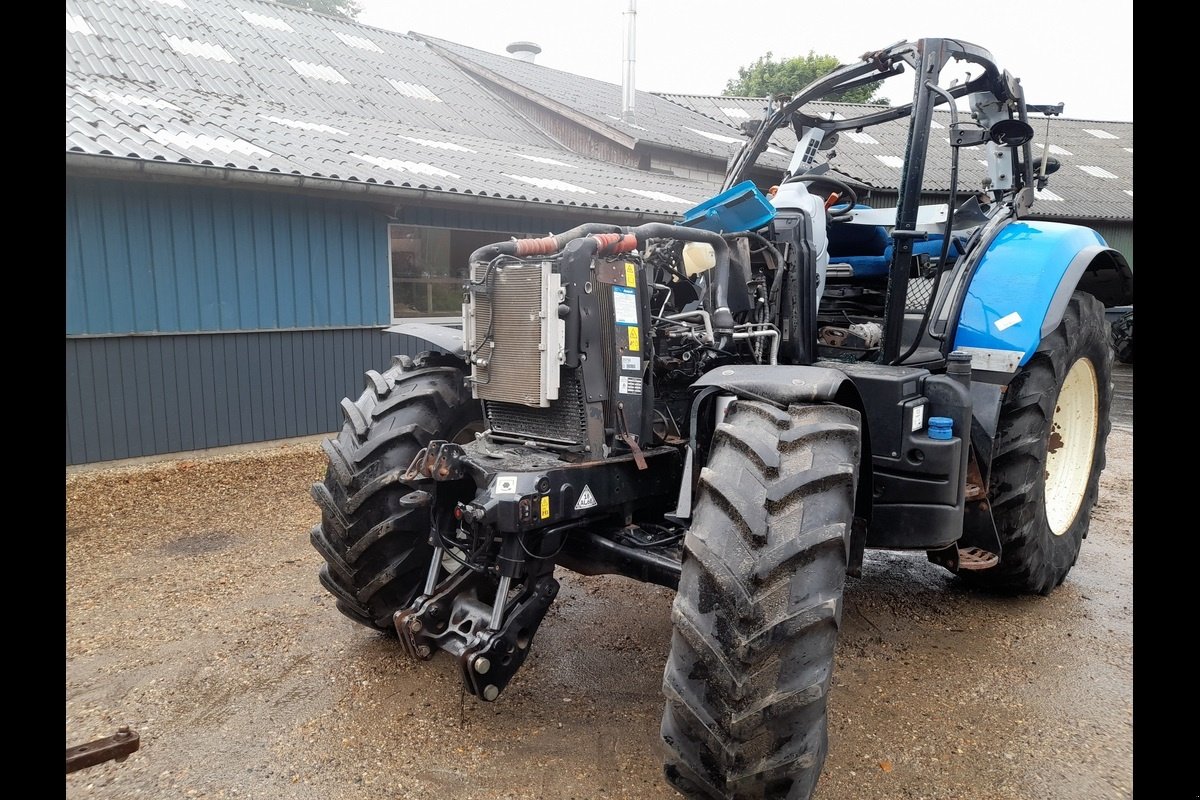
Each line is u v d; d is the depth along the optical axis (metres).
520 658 2.40
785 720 1.92
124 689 2.94
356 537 2.94
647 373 2.69
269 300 7.34
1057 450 4.07
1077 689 2.97
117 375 6.57
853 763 2.49
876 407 2.84
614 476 2.54
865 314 3.98
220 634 3.42
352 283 7.89
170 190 6.63
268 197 7.20
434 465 2.41
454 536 2.60
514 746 2.55
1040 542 3.60
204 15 11.88
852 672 3.10
